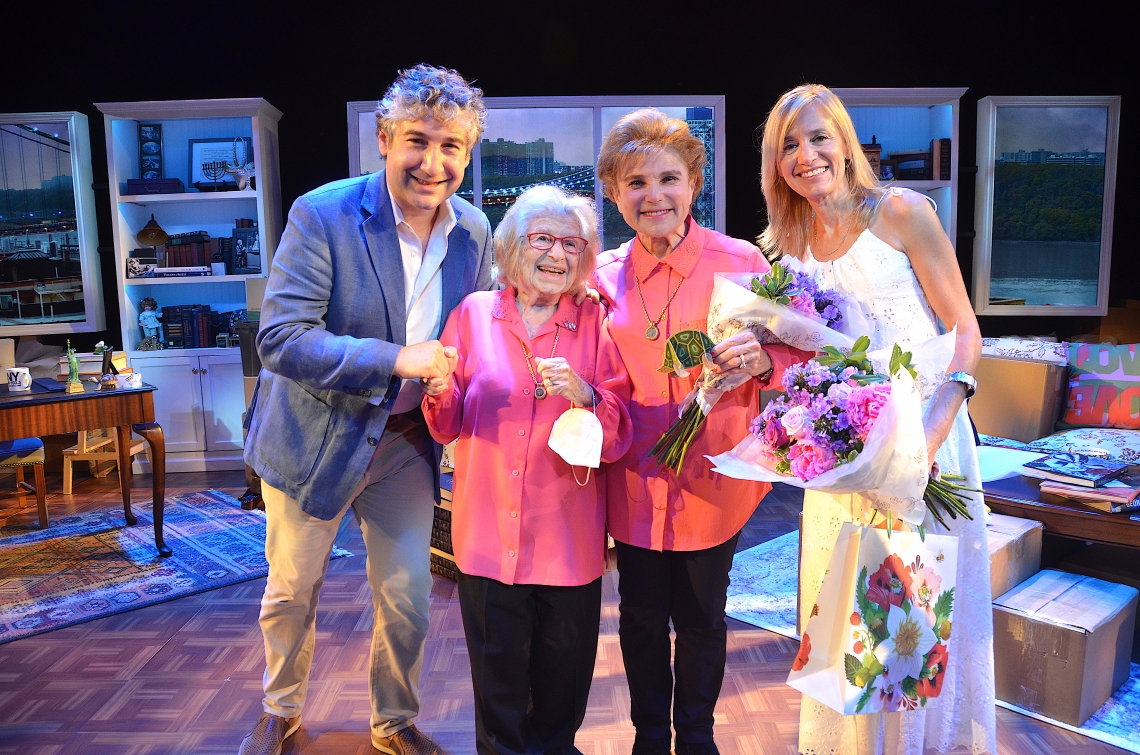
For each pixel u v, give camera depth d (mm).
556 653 1807
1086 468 2826
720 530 1805
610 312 1865
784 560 3818
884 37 5871
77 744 2332
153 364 5711
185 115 5609
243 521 4602
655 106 5738
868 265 1838
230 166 5699
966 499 1716
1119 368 4293
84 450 5148
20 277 5703
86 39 5707
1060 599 2500
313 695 2596
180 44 5754
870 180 1873
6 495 5230
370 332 1959
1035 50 5906
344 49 5797
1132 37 5871
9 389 4004
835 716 1950
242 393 5770
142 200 5641
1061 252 5914
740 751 2234
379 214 1935
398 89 1810
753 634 3010
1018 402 4410
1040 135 5828
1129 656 2559
